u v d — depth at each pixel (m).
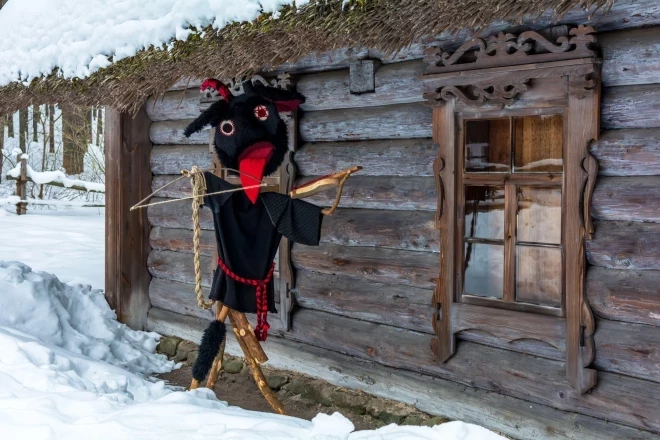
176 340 6.46
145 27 4.79
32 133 27.20
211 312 6.10
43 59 5.65
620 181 3.67
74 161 23.56
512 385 4.10
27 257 9.95
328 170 5.06
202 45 4.43
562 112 3.83
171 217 6.54
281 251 5.38
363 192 4.82
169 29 4.59
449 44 4.29
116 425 3.25
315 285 5.23
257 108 4.09
